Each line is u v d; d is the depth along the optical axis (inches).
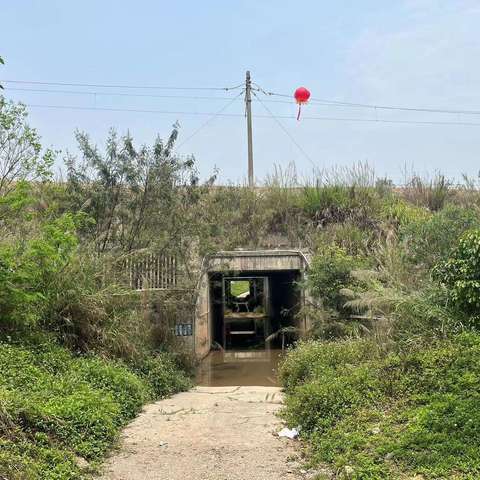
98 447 287.1
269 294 1058.1
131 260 552.7
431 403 284.2
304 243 791.7
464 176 863.1
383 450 253.3
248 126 1184.2
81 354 438.3
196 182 633.6
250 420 359.9
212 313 864.3
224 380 612.7
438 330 376.5
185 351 580.7
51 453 256.2
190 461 279.1
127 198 601.3
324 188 852.0
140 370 478.3
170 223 603.8
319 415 319.0
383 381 326.6
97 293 461.7
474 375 299.6
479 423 253.3
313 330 594.9
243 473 262.2
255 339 975.0
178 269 602.2
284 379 494.0
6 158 463.2
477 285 365.4
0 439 249.0
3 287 387.5
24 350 379.9
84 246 524.1
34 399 302.7
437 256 469.1
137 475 260.5
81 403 315.9
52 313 440.5
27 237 450.6
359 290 524.1
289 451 293.3
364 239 723.4
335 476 251.1
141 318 518.9
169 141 617.3
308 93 778.2
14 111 455.5
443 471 227.9
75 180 591.2
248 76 1189.1
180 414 384.8
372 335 453.4
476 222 482.9
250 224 810.2
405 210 786.8
